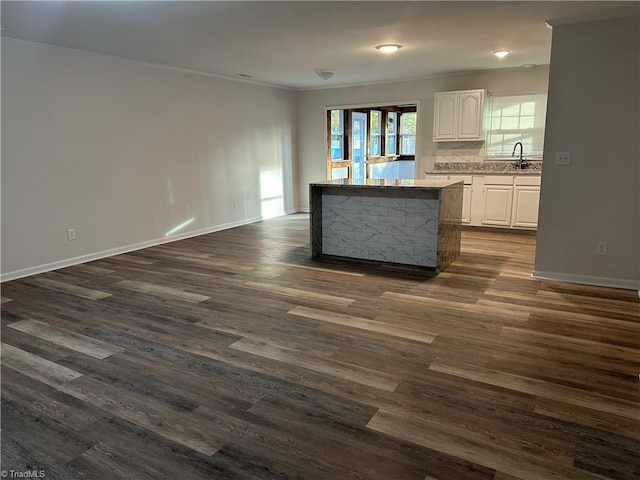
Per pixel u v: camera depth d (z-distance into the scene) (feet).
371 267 15.78
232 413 7.48
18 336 10.44
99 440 6.83
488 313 11.45
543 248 14.15
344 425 7.12
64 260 16.29
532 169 21.53
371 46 15.83
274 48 16.01
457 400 7.73
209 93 21.72
